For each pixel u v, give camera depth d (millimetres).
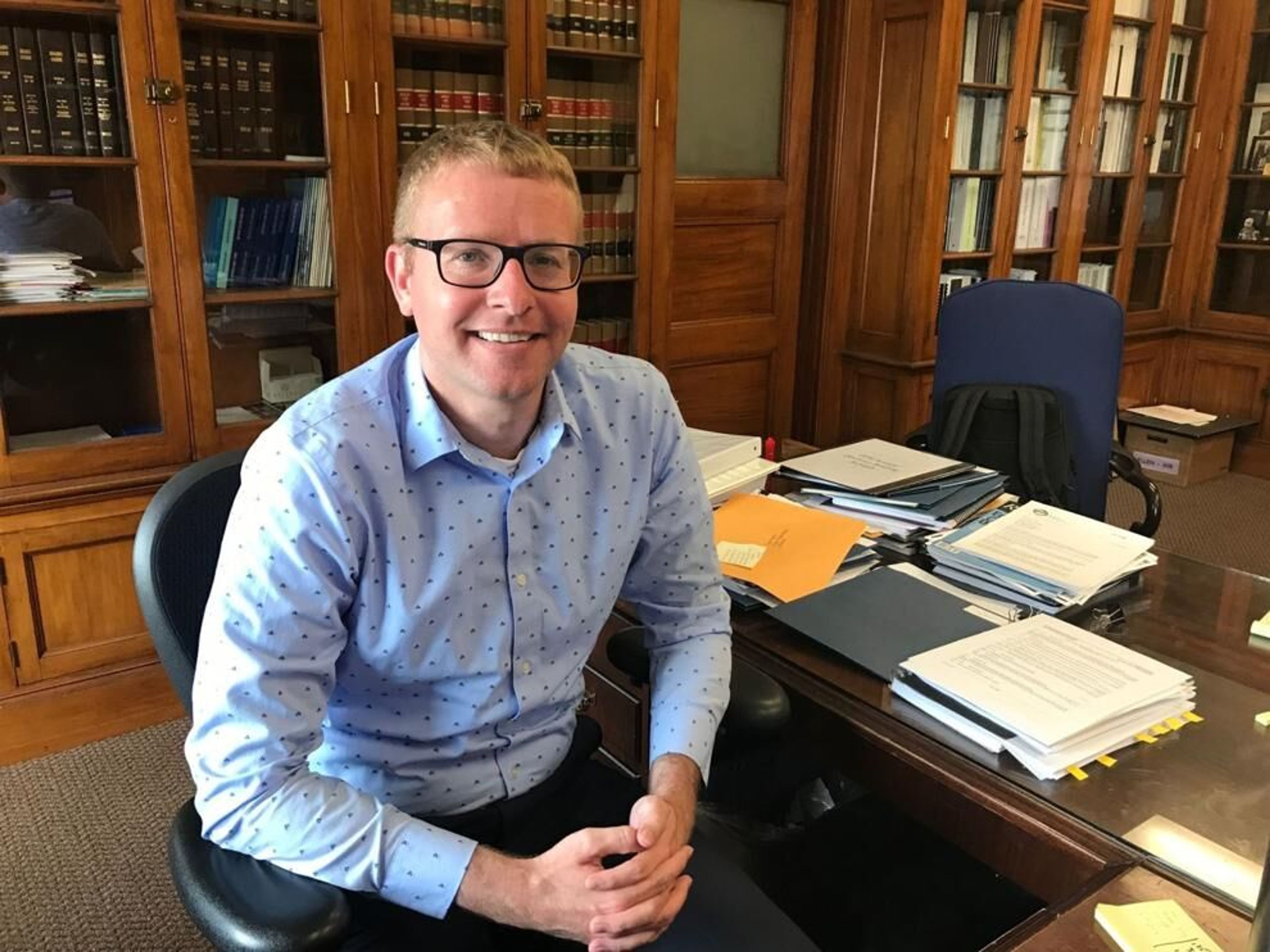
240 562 956
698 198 3072
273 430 1009
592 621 1179
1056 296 2148
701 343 3207
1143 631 1307
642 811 1016
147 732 2291
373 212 2408
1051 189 3824
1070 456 2115
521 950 1102
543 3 2568
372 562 1013
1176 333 4430
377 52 2336
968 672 1132
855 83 3389
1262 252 4188
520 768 1156
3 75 1972
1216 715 1102
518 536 1080
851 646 1239
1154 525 2059
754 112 3184
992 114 3504
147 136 2094
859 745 1119
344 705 1097
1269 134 4066
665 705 1187
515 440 1083
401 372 1069
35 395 2141
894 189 3404
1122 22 3797
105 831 1962
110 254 2156
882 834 1475
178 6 2094
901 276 3438
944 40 3158
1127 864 873
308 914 828
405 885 930
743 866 1377
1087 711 1043
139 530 1094
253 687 936
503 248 980
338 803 942
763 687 1190
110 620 2244
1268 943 608
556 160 1024
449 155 992
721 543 1519
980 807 996
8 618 2127
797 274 3377
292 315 2393
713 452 1753
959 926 1321
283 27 2209
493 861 946
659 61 2801
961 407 2158
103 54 2049
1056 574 1395
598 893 932
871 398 3619
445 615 1053
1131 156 4078
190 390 2260
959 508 1613
